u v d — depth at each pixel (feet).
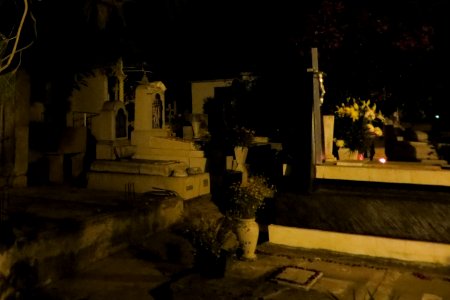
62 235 20.54
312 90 24.62
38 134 44.55
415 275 19.63
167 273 20.84
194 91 71.56
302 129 24.81
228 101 68.64
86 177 36.73
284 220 24.30
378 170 23.11
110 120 41.39
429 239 21.20
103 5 36.11
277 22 57.41
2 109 32.14
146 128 43.73
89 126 52.90
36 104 54.75
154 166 34.88
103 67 54.29
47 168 41.11
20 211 24.86
